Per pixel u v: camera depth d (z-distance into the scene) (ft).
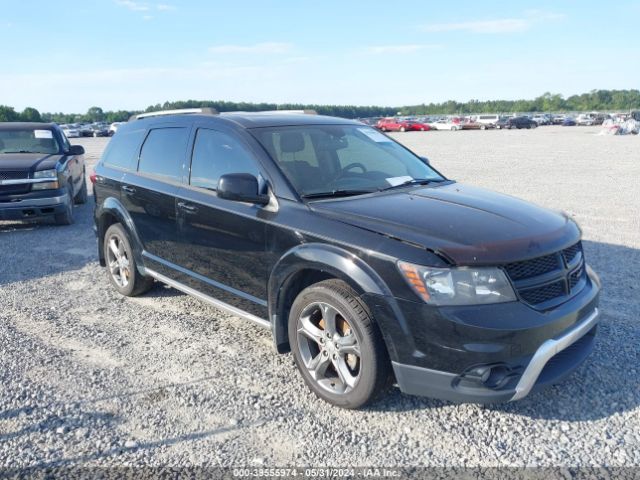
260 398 12.05
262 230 12.62
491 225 11.01
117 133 19.60
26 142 33.14
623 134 139.03
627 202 35.45
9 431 10.89
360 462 9.84
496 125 205.87
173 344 14.85
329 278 12.03
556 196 38.01
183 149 15.72
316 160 13.82
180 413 11.47
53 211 29.73
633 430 10.65
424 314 9.99
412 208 11.80
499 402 10.05
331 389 11.65
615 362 13.34
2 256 24.62
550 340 10.25
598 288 12.07
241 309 13.85
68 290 19.63
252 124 14.49
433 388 10.26
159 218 16.10
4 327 16.20
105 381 12.83
